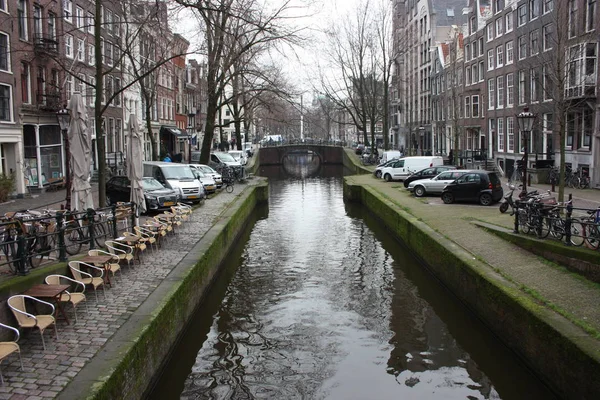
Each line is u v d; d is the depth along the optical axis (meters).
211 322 12.09
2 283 8.06
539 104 28.11
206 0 11.73
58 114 14.28
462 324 11.92
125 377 6.98
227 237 17.78
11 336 7.90
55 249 9.84
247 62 27.48
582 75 24.28
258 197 31.73
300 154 116.81
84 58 29.88
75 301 8.39
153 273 11.43
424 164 35.28
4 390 6.19
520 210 14.51
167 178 23.14
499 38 36.50
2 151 24.23
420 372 9.62
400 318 12.32
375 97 54.03
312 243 20.66
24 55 24.58
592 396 6.91
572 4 25.62
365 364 9.95
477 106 41.84
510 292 9.96
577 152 26.62
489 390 8.95
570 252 11.49
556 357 7.95
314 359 10.12
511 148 35.47
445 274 14.02
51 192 26.58
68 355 7.16
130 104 40.22
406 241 18.91
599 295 9.74
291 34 17.23
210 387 9.00
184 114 58.19
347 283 15.16
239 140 49.03
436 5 58.62
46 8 26.86
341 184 47.19
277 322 12.09
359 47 56.00
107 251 12.09
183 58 57.25
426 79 60.06
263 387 9.02
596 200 20.86
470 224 16.94
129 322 8.36
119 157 35.91
